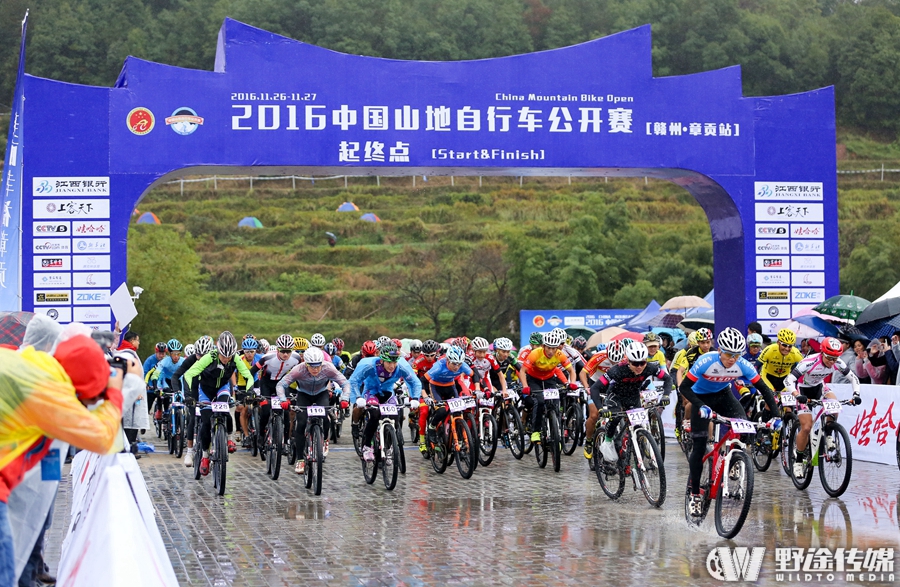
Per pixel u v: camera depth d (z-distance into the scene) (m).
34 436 3.52
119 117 12.72
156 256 39.72
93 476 4.96
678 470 10.12
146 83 12.77
